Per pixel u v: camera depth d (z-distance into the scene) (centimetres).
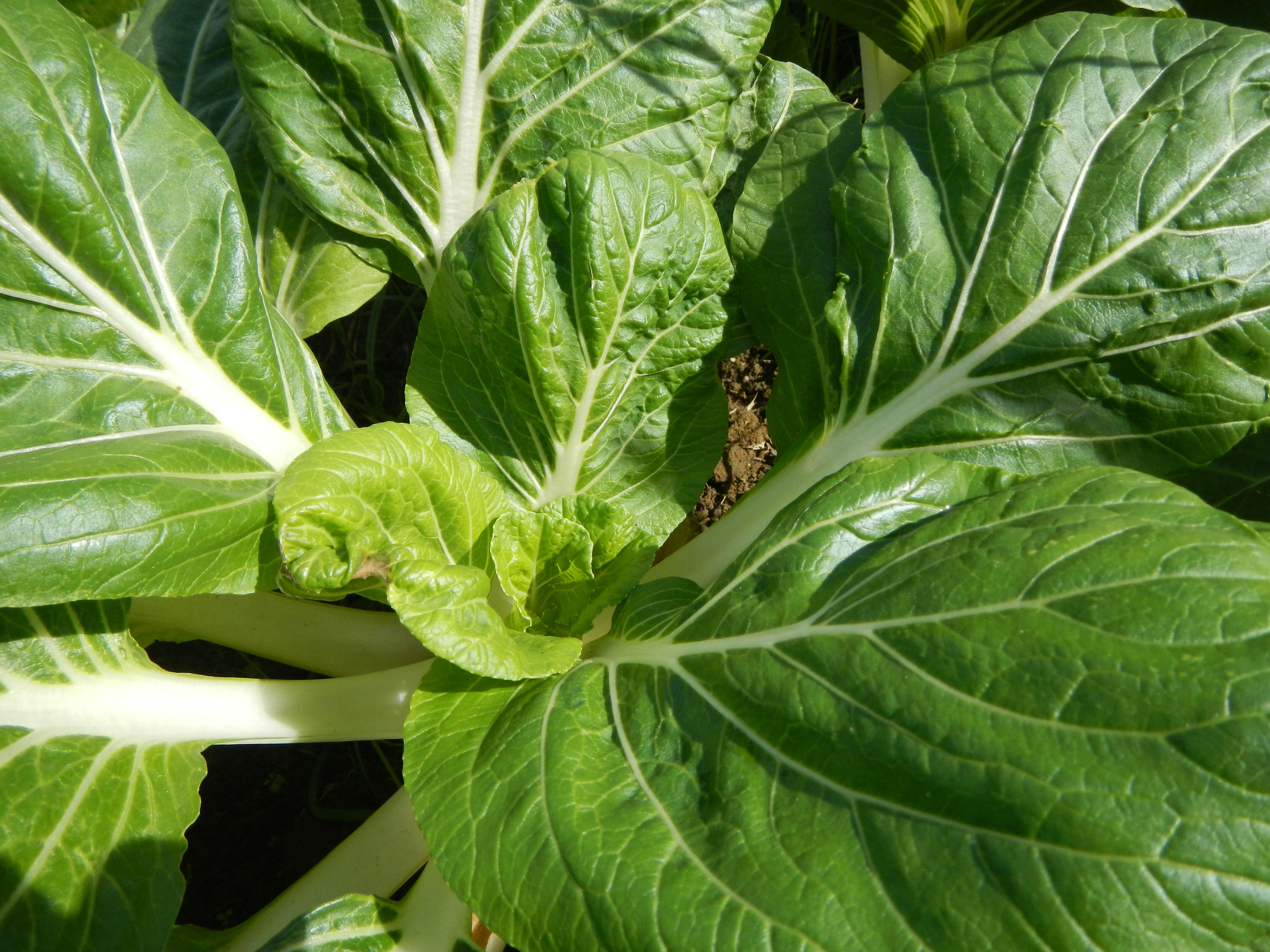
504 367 29
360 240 32
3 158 25
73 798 25
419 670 31
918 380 29
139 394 27
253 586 27
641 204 28
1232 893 18
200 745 28
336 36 29
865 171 30
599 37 30
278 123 30
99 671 27
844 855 20
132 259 27
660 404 31
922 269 29
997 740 20
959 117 29
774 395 33
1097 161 27
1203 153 27
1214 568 20
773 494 31
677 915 20
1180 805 18
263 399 29
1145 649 19
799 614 24
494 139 30
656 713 24
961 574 21
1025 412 28
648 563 30
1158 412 28
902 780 20
